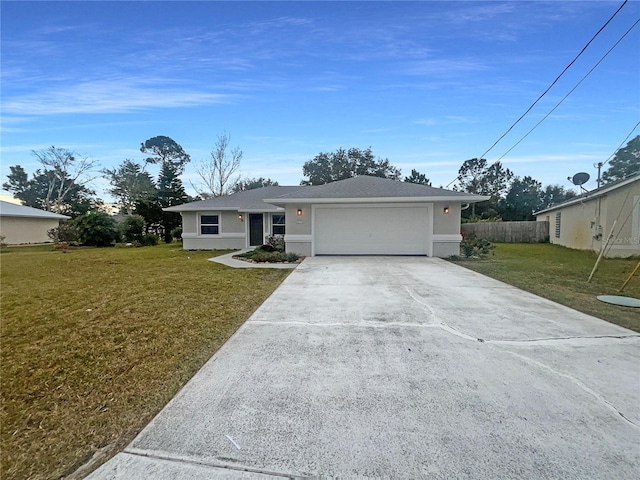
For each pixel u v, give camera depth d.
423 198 11.02
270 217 16.14
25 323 4.61
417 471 1.78
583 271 8.45
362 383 2.76
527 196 36.69
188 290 6.55
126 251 15.76
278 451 1.95
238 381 2.82
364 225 11.79
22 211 22.84
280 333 3.99
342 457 1.90
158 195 29.88
